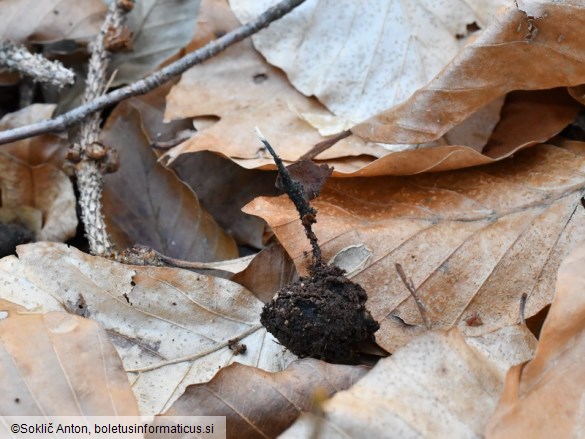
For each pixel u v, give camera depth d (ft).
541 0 1.18
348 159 1.26
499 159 1.21
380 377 1.08
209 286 1.20
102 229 1.26
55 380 1.11
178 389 1.17
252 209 1.20
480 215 1.20
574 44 1.18
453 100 1.21
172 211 1.29
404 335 1.16
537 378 1.08
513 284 1.17
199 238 1.28
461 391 1.09
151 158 1.31
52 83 1.32
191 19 1.38
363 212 1.21
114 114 1.32
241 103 1.31
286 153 1.27
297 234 1.19
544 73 1.20
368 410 1.07
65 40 1.35
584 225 1.18
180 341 1.19
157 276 1.20
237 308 1.20
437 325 1.17
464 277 1.18
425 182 1.23
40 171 1.30
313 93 1.30
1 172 1.30
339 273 1.16
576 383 1.08
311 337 1.13
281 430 1.11
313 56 1.31
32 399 1.11
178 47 1.37
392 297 1.18
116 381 1.12
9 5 1.33
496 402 1.09
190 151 1.27
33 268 1.20
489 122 1.25
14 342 1.13
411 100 1.22
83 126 1.30
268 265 1.21
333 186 1.23
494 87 1.21
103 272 1.20
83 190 1.27
